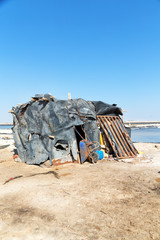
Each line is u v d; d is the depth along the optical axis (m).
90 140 10.87
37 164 10.34
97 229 3.49
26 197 5.23
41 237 3.26
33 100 10.75
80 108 10.86
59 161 9.81
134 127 78.75
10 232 3.42
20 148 11.51
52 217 4.00
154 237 3.19
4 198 5.26
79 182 6.59
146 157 11.12
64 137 10.04
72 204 4.68
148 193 5.34
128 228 3.51
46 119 10.02
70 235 3.30
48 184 6.44
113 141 11.65
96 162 10.08
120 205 4.57
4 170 9.38
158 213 4.08
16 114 11.56
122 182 6.43
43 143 10.04
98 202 4.78
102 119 12.21
